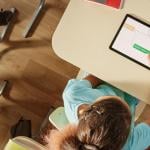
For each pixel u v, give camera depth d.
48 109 1.76
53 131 1.10
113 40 1.10
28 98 1.77
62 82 1.75
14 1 1.74
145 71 1.10
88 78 1.30
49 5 1.72
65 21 1.10
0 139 1.78
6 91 1.77
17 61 1.76
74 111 1.17
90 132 1.00
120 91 1.28
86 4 1.10
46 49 1.75
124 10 1.10
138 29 1.10
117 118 1.04
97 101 1.13
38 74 1.76
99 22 1.10
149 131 1.26
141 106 1.40
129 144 1.19
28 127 1.38
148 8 1.10
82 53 1.10
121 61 1.10
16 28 1.74
